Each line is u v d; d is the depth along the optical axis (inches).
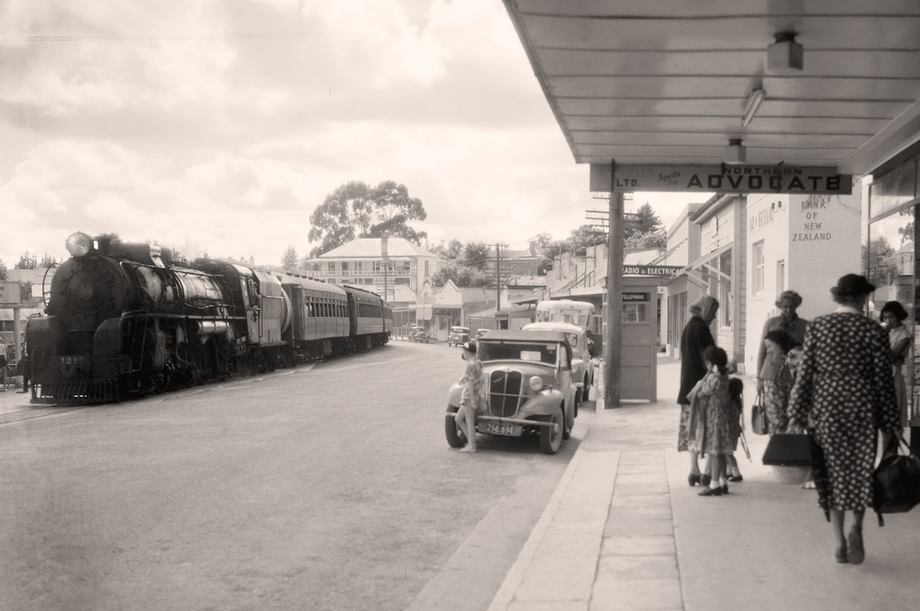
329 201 4830.2
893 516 307.7
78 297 817.5
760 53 320.2
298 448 521.0
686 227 1502.2
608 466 460.8
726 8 277.4
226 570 269.1
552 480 447.5
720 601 219.1
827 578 235.9
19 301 950.4
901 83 356.8
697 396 360.5
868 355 238.7
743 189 520.4
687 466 447.5
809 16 283.3
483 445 557.6
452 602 248.1
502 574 281.1
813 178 518.3
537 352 574.6
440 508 373.4
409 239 4817.9
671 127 434.9
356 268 4424.2
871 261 535.5
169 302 927.7
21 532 166.1
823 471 247.9
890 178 500.1
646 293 774.5
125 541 297.9
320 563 281.4
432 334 3786.9
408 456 506.0
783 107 394.6
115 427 611.8
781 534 286.8
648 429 607.8
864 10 277.6
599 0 271.1
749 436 531.8
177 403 805.2
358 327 2073.1
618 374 752.3
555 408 533.6
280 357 1450.5
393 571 276.2
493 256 4694.9
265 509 356.2
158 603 234.8
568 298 1927.9
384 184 4788.4
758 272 985.5
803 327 385.7
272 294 1353.3
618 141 466.3
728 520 309.1
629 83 360.5
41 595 167.3
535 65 338.6
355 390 952.3
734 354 1065.5
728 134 446.9
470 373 531.8
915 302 454.9
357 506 369.4
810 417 246.1
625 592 237.5
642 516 332.2
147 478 415.8
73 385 806.5
